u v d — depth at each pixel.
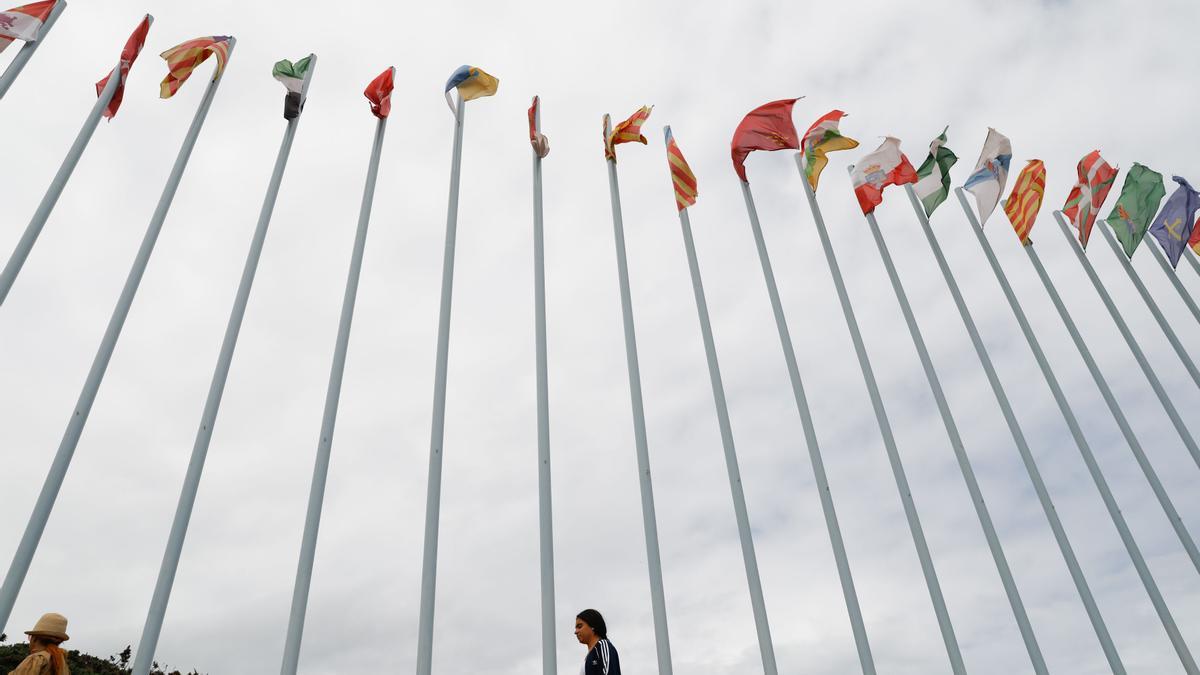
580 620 7.40
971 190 14.59
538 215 11.48
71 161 9.27
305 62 11.52
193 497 7.74
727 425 10.27
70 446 7.56
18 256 8.36
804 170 13.50
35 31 10.09
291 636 7.27
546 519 8.84
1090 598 10.80
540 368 9.97
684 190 12.64
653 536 9.08
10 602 6.62
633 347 10.59
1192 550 12.29
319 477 8.20
